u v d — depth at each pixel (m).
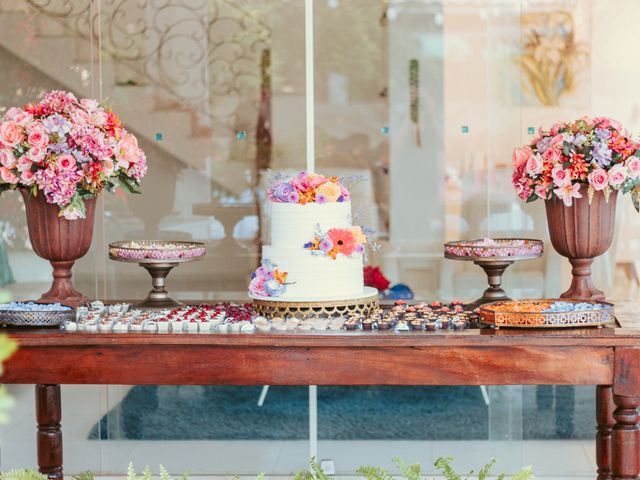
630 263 3.80
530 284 3.91
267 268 2.74
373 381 2.46
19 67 3.98
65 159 2.74
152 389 3.94
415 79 5.15
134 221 4.18
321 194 2.71
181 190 4.27
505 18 4.00
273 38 4.50
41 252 2.92
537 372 2.42
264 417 3.94
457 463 3.88
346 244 2.71
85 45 4.02
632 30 3.82
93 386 3.91
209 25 4.33
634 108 3.84
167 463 3.93
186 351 2.49
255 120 4.44
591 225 2.88
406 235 4.94
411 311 2.83
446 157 4.87
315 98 5.43
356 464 3.90
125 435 3.93
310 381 2.47
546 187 2.88
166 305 2.96
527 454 3.86
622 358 2.40
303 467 3.91
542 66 3.95
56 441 3.17
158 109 4.25
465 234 4.74
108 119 2.87
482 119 4.75
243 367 2.48
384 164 5.16
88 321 2.65
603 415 3.05
